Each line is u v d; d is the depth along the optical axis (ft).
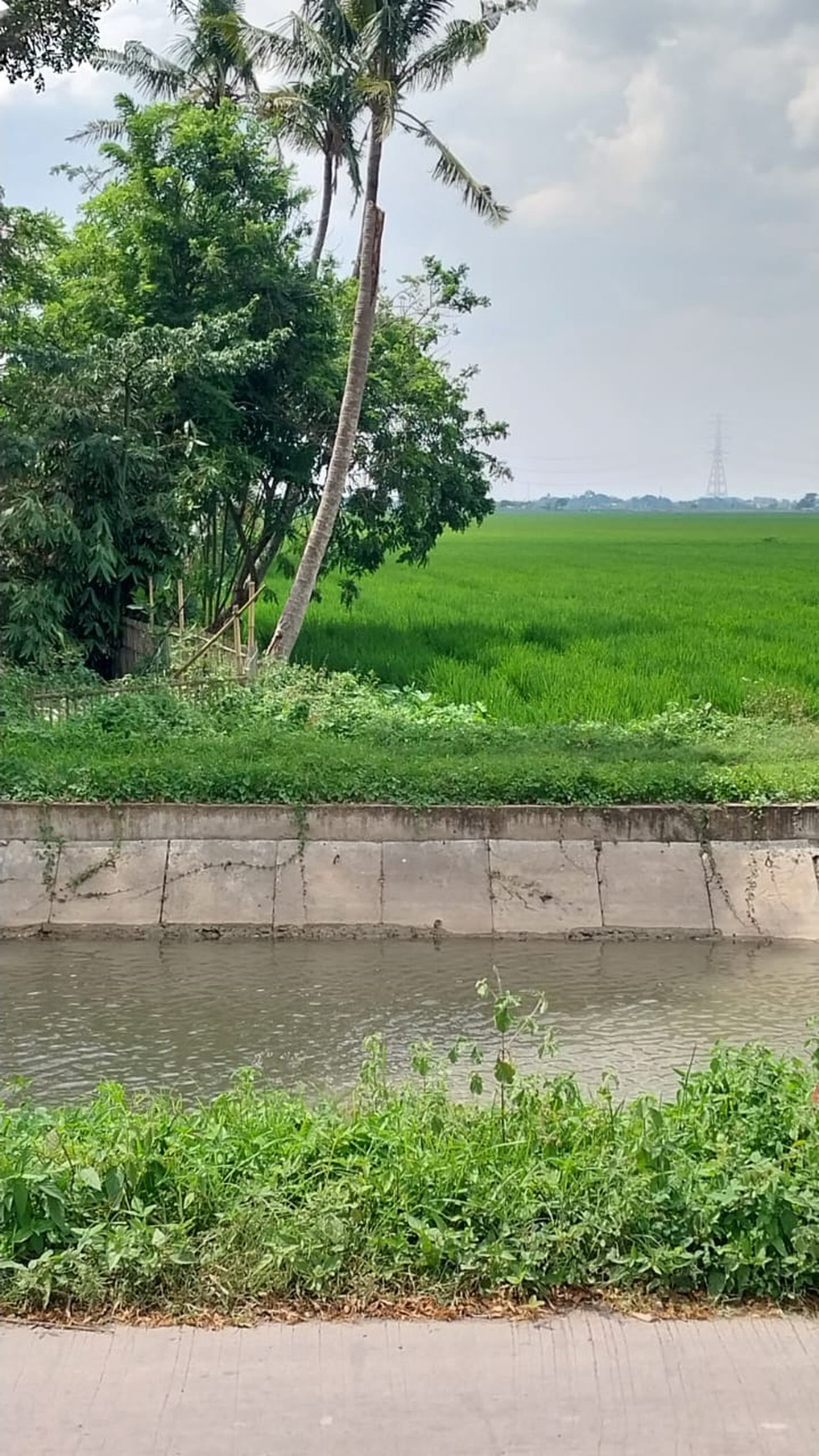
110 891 36.73
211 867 37.17
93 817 37.47
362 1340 12.69
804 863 37.76
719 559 207.21
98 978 32.73
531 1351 12.52
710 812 38.17
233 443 70.13
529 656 78.13
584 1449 11.06
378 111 60.64
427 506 86.48
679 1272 13.73
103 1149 15.43
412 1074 25.63
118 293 73.05
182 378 63.16
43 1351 12.44
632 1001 31.48
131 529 58.80
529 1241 14.02
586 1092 24.59
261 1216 14.34
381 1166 15.51
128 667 60.44
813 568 180.14
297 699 52.06
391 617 104.37
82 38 57.06
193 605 70.95
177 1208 14.70
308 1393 11.78
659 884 37.35
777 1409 11.64
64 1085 25.34
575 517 569.23
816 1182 14.69
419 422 83.92
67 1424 11.30
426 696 60.39
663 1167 15.07
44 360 58.59
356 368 64.49
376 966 33.91
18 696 48.52
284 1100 18.81
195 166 71.92
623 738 47.62
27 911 36.35
